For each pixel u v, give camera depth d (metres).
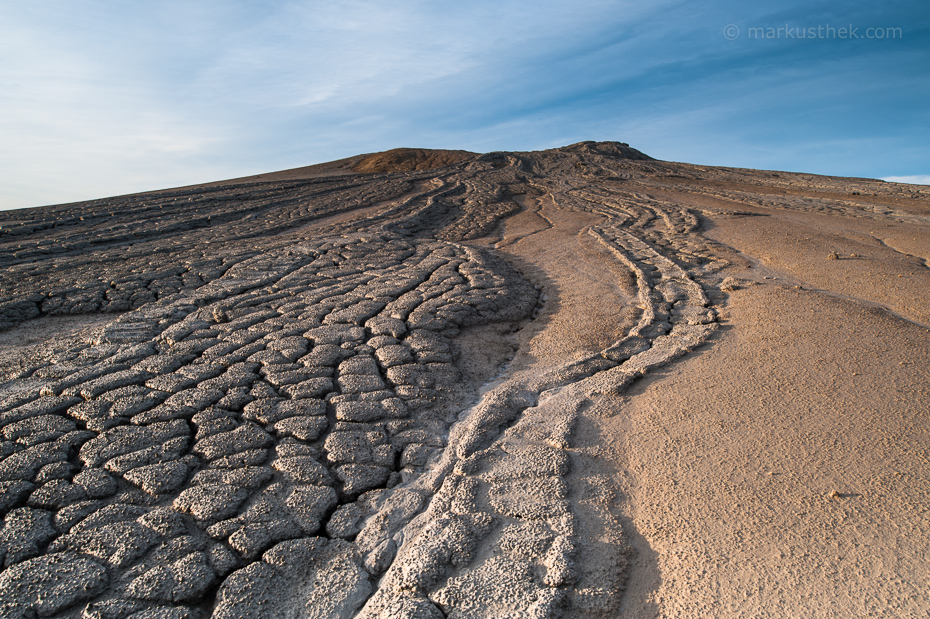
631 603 2.80
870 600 2.61
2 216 15.03
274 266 9.33
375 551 3.27
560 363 5.93
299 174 39.84
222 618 2.79
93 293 7.84
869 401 4.43
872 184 20.94
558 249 11.87
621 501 3.59
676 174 25.83
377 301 7.46
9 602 2.84
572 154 33.44
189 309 7.17
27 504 3.56
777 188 20.53
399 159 41.78
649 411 4.67
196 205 17.25
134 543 3.24
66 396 4.82
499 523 3.44
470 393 5.38
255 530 3.37
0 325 6.82
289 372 5.35
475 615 2.74
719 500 3.46
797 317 6.46
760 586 2.77
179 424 4.43
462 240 13.38
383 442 4.36
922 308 6.63
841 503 3.30
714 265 9.50
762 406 4.54
